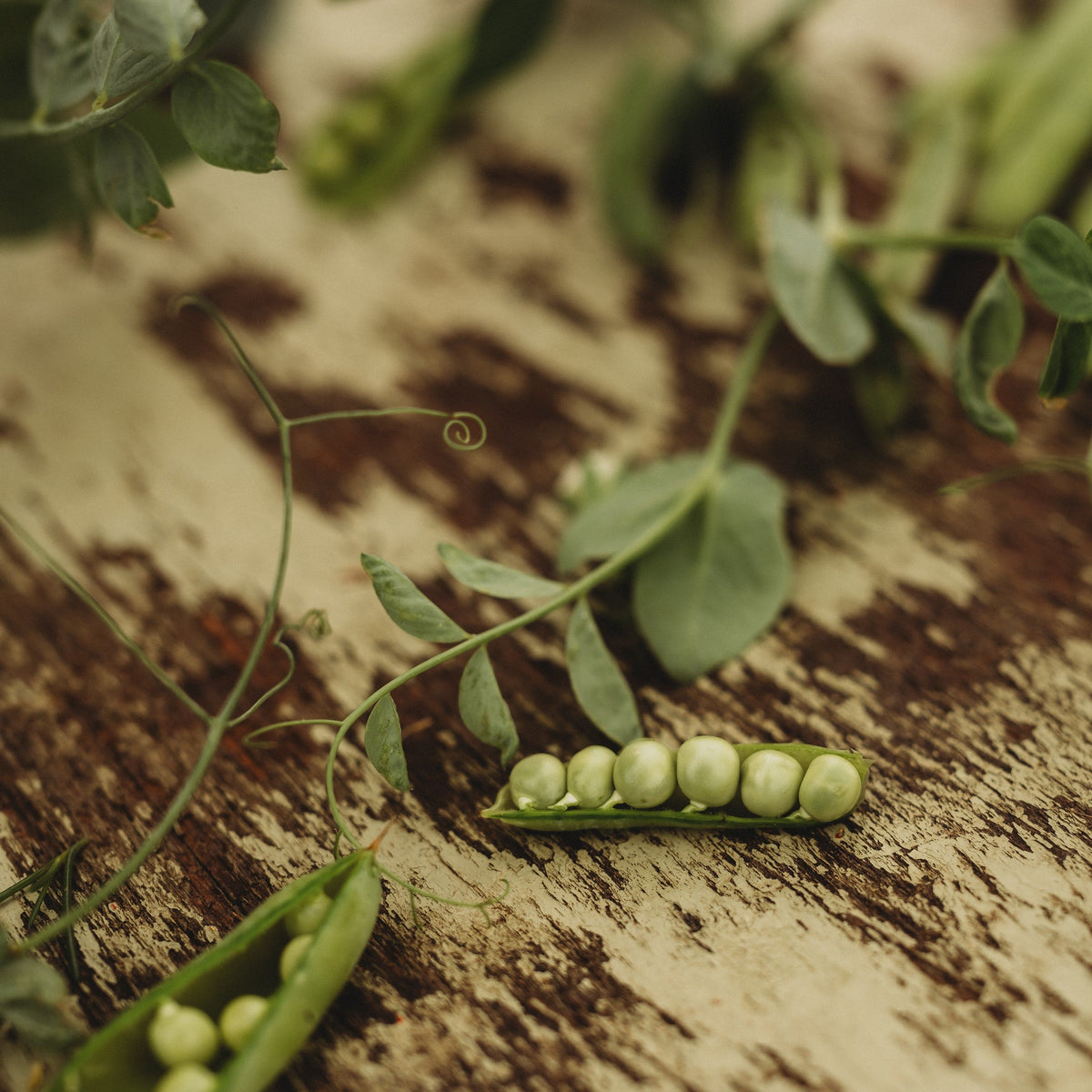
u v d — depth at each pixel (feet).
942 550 1.40
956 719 1.31
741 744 1.26
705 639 1.33
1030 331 1.52
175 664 1.37
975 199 1.56
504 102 1.81
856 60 1.77
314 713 1.34
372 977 1.23
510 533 1.44
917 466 1.45
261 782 1.31
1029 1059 1.19
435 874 1.26
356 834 1.28
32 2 1.34
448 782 1.30
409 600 1.24
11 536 1.44
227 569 1.42
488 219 1.65
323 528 1.44
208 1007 1.18
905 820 1.27
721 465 1.38
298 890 1.18
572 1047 1.20
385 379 1.53
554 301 1.59
